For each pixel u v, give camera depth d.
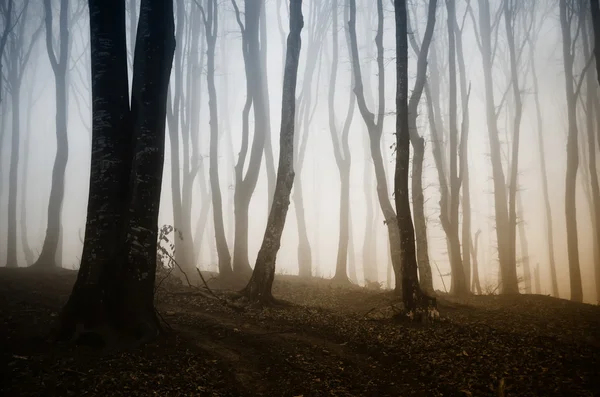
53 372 5.93
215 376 6.59
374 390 6.38
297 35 13.89
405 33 11.33
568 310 13.62
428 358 7.50
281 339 8.60
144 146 8.11
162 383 6.02
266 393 6.16
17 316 8.78
